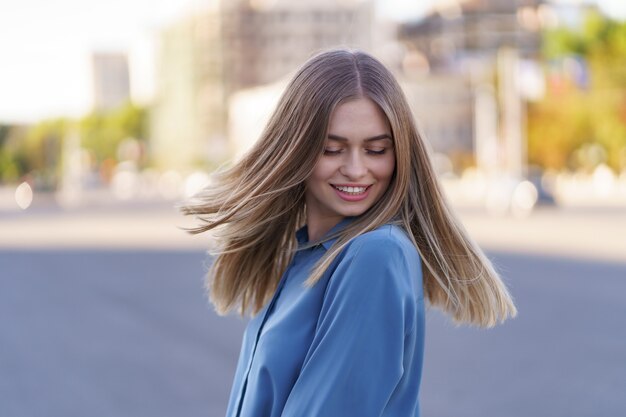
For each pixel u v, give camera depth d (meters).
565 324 9.15
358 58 1.69
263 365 1.60
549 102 65.38
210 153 121.62
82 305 11.85
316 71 1.68
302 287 1.67
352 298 1.48
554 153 65.69
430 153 1.72
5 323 10.45
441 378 6.90
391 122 1.64
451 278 1.72
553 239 20.45
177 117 133.75
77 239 25.62
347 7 135.75
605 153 65.56
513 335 8.62
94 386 7.05
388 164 1.68
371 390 1.45
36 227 32.41
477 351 7.93
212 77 134.88
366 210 1.71
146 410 6.24
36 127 111.44
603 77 65.38
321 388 1.45
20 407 6.46
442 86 97.81
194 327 9.64
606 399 6.14
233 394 1.85
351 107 1.65
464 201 45.28
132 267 17.05
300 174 1.69
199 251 20.42
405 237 1.61
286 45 136.50
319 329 1.51
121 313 10.96
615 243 19.05
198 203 1.89
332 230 1.72
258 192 1.73
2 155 111.75
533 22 111.56
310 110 1.66
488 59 64.75
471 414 5.85
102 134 129.75
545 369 7.10
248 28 136.62
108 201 60.56
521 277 13.31
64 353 8.48
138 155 129.62
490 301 1.76
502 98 63.84
